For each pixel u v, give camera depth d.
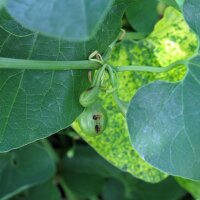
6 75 0.26
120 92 0.31
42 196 0.42
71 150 0.39
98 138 0.31
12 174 0.39
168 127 0.26
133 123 0.26
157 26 0.32
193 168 0.26
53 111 0.27
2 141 0.27
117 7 0.26
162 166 0.26
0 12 0.24
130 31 0.33
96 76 0.26
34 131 0.27
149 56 0.32
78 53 0.26
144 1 0.32
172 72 0.31
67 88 0.27
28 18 0.18
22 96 0.27
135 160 0.32
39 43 0.26
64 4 0.18
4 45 0.26
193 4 0.26
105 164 0.42
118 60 0.32
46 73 0.27
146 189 0.42
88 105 0.27
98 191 0.44
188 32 0.31
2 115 0.27
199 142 0.26
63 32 0.17
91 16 0.17
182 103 0.26
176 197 0.42
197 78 0.26
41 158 0.39
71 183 0.43
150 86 0.26
